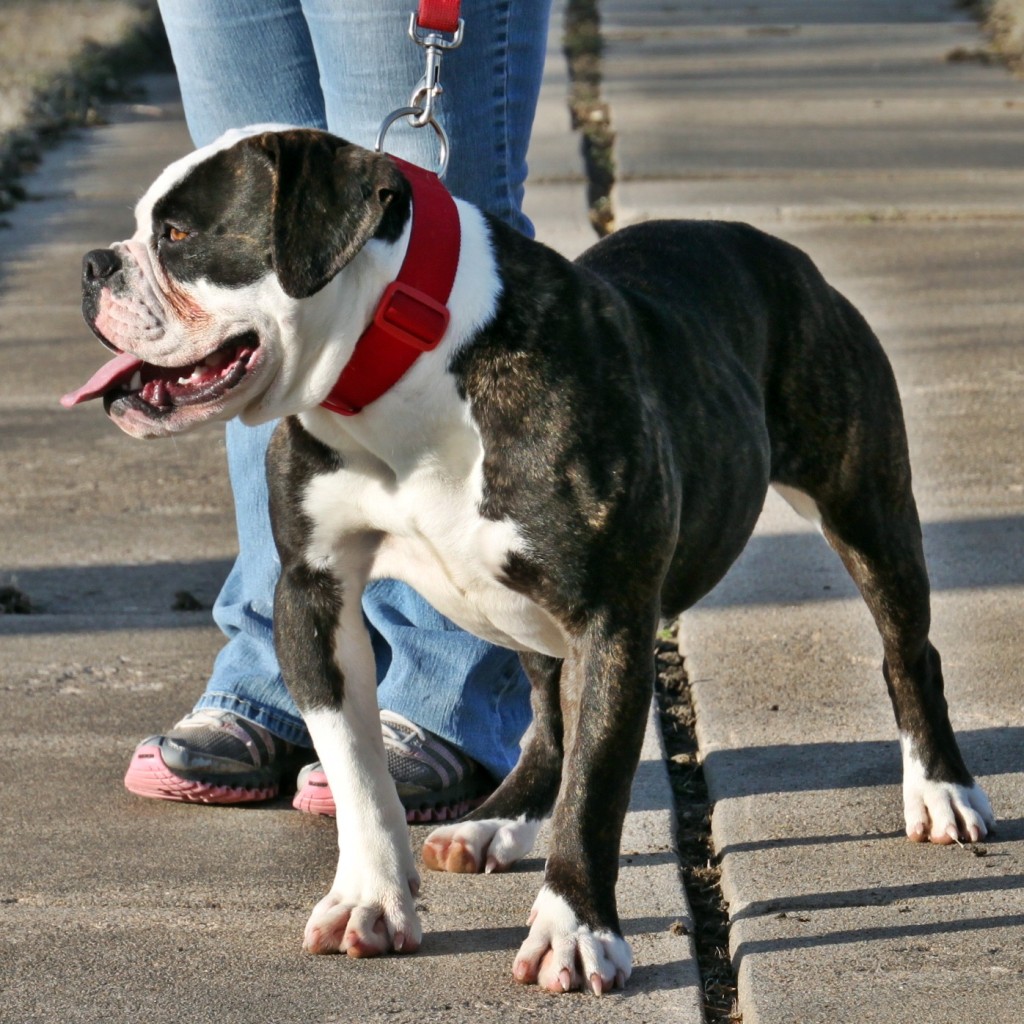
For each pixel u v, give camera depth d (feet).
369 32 13.43
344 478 11.84
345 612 12.21
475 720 14.56
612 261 13.76
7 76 56.08
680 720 16.07
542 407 11.29
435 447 11.48
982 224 35.88
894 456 14.42
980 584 19.07
